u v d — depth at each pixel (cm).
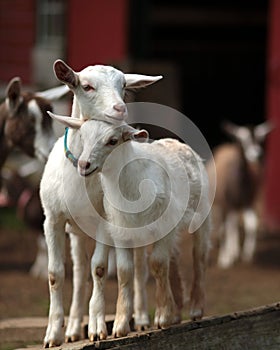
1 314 1178
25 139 1130
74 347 757
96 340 791
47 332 812
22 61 2239
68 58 2091
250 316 819
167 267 816
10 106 1132
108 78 757
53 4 2170
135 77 793
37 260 1539
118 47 2008
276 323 823
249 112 2766
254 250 1688
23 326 1027
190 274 1378
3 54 2289
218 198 1641
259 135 1739
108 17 2022
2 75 2291
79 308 877
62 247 823
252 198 1684
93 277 805
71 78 757
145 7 2008
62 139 831
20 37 2244
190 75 2775
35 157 1142
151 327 894
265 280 1482
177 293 886
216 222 1653
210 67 2778
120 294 806
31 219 1461
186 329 799
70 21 2083
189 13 2725
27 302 1272
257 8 2731
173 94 1709
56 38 2164
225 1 2731
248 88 2775
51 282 815
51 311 813
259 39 2762
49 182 810
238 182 1641
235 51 2778
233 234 1641
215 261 1655
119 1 2005
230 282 1460
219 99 2770
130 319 845
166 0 2702
